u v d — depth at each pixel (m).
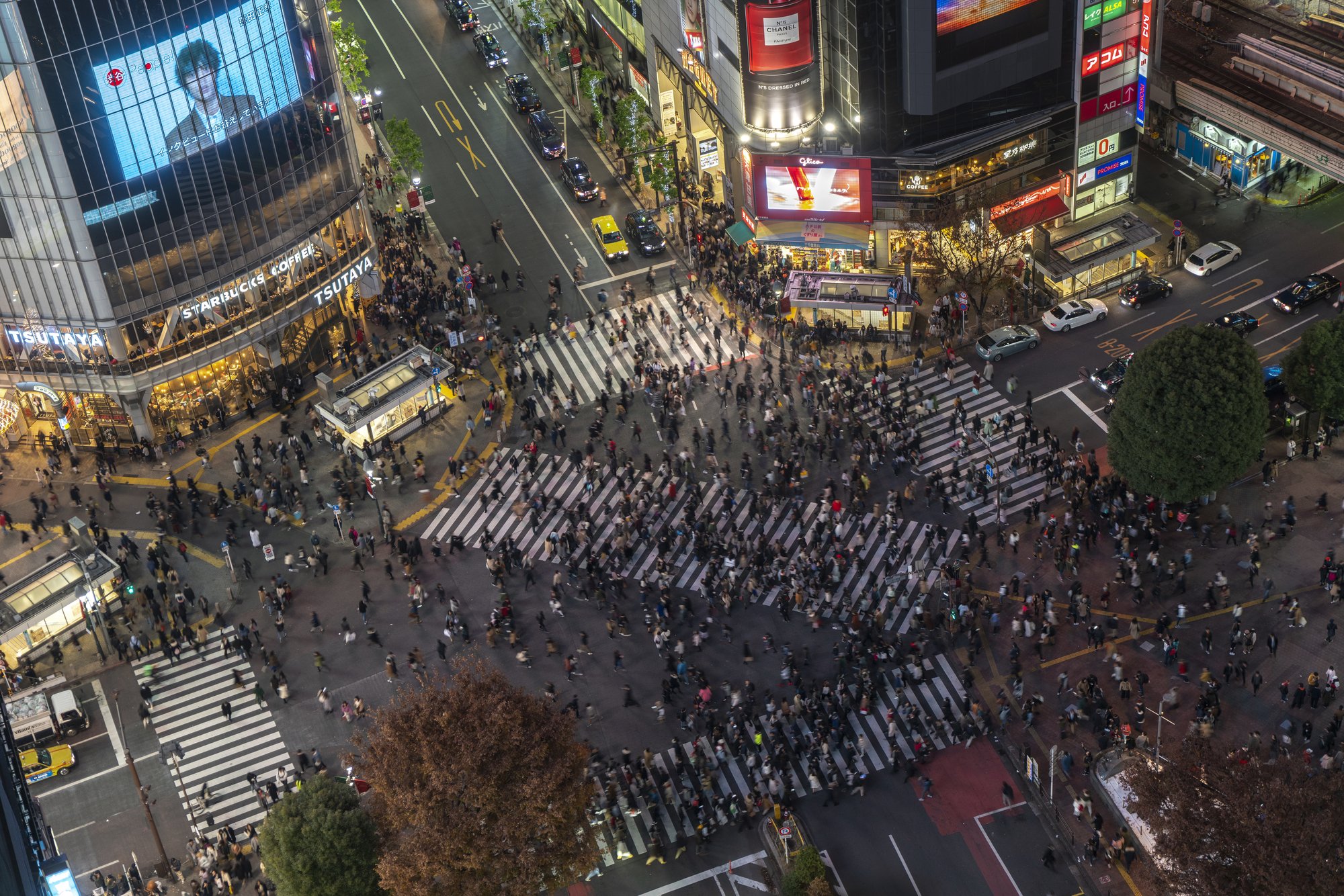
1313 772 73.62
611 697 91.00
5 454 113.25
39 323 108.19
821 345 115.50
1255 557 92.94
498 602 98.12
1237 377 90.56
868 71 110.12
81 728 92.19
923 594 94.25
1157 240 118.19
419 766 73.25
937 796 83.25
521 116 148.50
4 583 102.38
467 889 72.25
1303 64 120.00
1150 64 124.31
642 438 109.62
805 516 101.12
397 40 162.25
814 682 89.88
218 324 111.56
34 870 44.31
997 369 111.75
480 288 126.88
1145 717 85.75
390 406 108.81
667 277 125.88
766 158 117.38
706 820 81.94
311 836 74.25
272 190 110.94
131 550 102.31
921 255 117.75
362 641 96.56
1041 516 97.12
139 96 101.06
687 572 98.25
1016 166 116.00
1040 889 78.31
